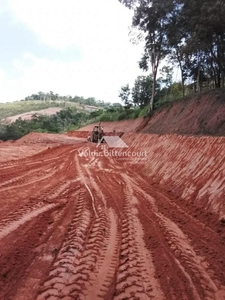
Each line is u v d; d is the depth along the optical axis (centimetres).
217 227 620
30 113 10306
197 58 2214
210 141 1028
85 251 478
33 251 462
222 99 1445
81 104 12938
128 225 620
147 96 4184
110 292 366
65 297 346
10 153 1709
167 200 852
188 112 1744
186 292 377
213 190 768
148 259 464
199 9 1341
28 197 784
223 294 380
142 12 2289
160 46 2552
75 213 673
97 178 1144
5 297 338
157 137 1778
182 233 588
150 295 365
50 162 1508
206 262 468
